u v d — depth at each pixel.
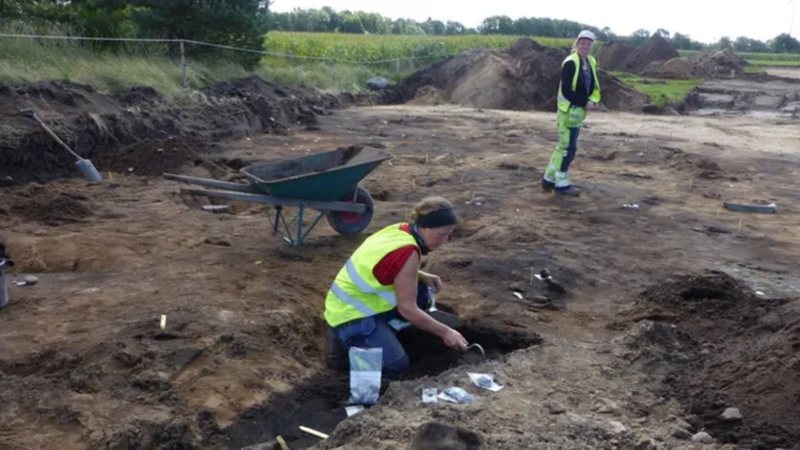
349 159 8.88
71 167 11.48
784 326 5.15
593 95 11.03
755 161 15.27
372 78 29.52
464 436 3.77
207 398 4.74
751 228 9.73
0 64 13.16
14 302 6.15
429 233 4.77
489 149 15.99
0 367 5.00
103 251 7.60
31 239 7.83
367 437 4.00
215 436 4.44
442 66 31.48
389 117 21.61
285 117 19.00
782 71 48.56
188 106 15.95
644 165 14.23
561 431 4.15
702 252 8.51
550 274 7.32
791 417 4.23
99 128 12.55
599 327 6.20
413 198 10.86
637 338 5.51
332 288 5.11
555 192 11.27
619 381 4.95
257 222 9.15
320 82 25.53
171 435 4.31
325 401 4.95
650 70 43.66
